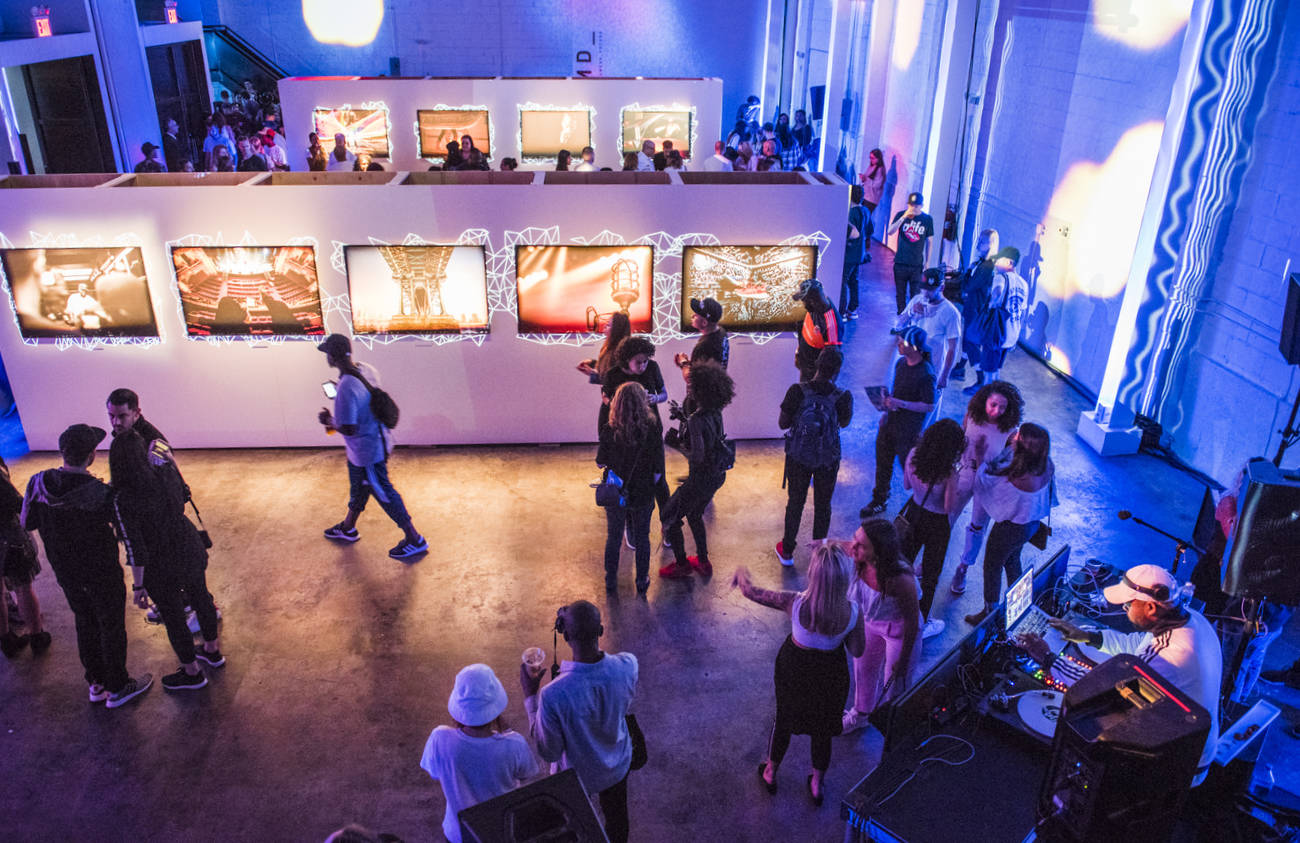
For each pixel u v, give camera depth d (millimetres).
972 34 10055
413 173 7398
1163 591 3639
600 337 7410
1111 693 2922
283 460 7609
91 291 7020
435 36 20203
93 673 4875
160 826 4227
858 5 14938
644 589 5934
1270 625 4566
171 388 7457
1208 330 7242
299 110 13320
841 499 7145
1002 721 3867
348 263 7016
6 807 4320
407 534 6246
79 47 12188
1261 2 6316
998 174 10727
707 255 7191
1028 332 10148
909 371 6234
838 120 15969
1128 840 2771
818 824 4309
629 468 5465
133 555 4586
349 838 2352
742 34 20656
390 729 4816
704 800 4418
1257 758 4211
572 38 20438
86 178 7090
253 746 4695
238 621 5637
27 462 7438
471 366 7496
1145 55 7793
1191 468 7500
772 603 4148
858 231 10453
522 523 6727
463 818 2357
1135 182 8023
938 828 3488
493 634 5551
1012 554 5406
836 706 4082
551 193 6898
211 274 7023
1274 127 6414
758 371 7723
